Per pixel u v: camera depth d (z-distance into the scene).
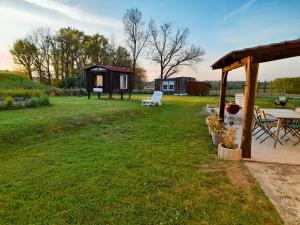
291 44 4.24
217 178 3.89
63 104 13.95
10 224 2.56
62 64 41.56
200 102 19.59
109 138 6.51
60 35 40.56
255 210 2.93
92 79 19.02
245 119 4.88
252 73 4.70
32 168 4.14
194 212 2.86
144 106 14.51
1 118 8.08
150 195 3.26
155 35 37.69
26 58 40.22
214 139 5.95
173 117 10.80
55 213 2.78
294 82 25.84
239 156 4.86
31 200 3.06
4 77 27.45
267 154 5.25
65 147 5.51
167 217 2.75
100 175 3.88
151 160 4.70
